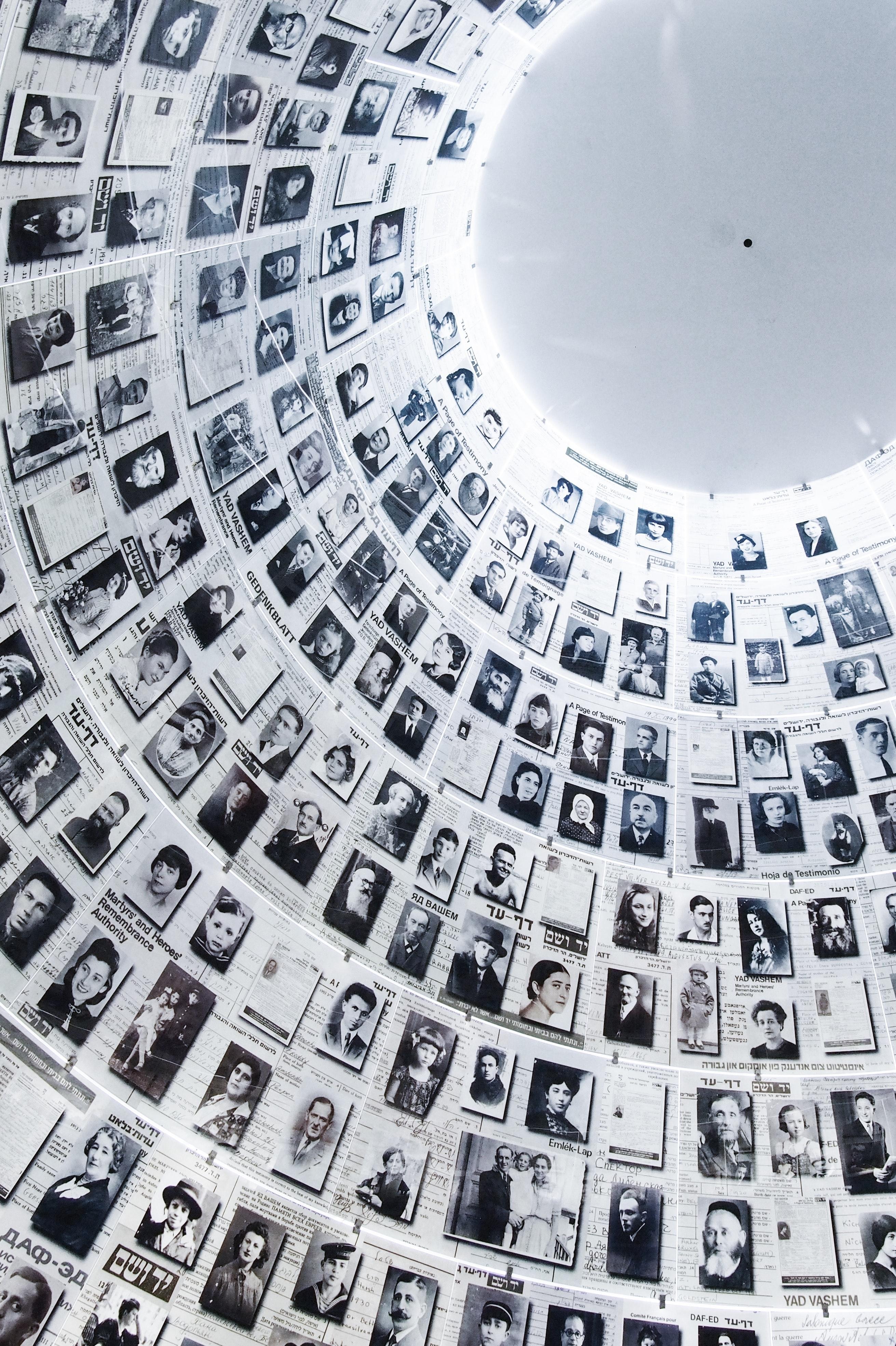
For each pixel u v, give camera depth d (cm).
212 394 1031
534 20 1204
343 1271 1038
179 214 924
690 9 1265
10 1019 842
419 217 1300
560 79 1317
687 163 1387
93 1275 874
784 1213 1234
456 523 1404
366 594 1267
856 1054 1305
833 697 1478
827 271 1441
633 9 1260
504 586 1443
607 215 1413
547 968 1298
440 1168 1145
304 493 1179
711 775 1453
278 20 911
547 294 1456
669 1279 1192
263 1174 1011
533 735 1404
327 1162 1066
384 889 1205
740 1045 1315
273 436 1128
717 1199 1236
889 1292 1189
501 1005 1254
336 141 1087
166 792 986
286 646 1140
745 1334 1173
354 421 1255
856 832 1414
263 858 1087
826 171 1389
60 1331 842
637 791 1431
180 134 884
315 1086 1073
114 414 915
